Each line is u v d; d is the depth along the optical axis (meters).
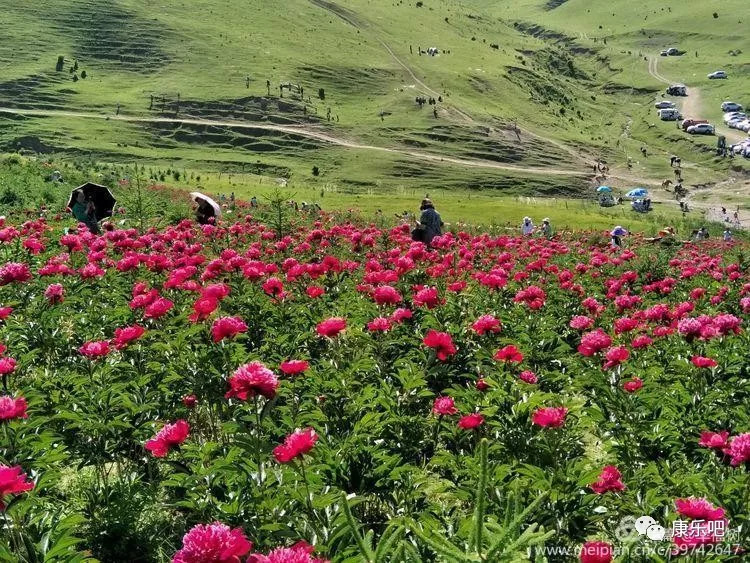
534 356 9.70
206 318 8.13
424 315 10.12
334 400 7.15
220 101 183.62
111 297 11.09
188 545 3.33
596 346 7.35
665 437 6.75
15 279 9.52
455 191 145.12
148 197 37.09
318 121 182.88
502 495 5.09
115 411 6.86
